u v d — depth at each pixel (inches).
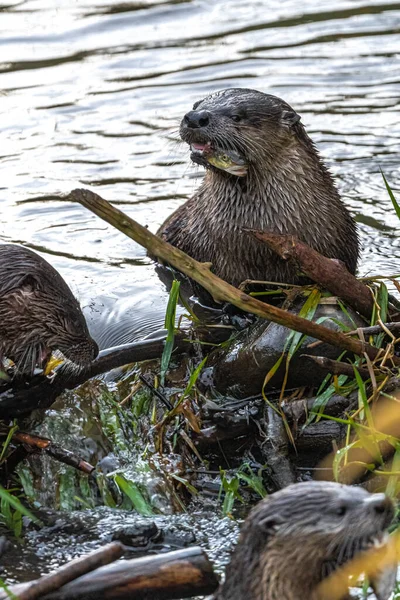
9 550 566.9
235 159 760.3
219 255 783.7
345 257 797.9
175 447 653.9
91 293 816.9
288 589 439.2
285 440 633.0
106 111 1193.4
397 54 1326.3
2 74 1290.6
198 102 801.6
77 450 655.8
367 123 1158.3
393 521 556.4
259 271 772.0
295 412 641.0
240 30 1408.7
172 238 857.5
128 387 701.9
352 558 443.8
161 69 1294.3
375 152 1096.2
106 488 625.0
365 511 423.8
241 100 767.1
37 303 655.1
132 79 1269.7
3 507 581.3
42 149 1115.9
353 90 1236.5
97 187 1033.5
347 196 1011.3
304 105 1197.7
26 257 661.3
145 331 753.0
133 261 890.1
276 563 434.6
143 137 1135.0
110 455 656.4
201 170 1072.8
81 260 890.7
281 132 767.7
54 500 621.0
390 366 636.7
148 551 562.9
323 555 434.0
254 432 657.6
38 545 572.7
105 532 582.9
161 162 1087.0
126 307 791.7
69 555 563.5
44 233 947.3
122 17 1450.5
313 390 661.9
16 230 952.9
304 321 598.5
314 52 1337.4
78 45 1368.1
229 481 632.4
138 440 664.4
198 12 1475.1
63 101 1221.7
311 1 1513.3
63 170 1071.6
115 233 951.6
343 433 629.9
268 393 669.3
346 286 650.2
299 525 429.1
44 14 1460.4
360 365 639.8
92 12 1466.5
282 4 1503.4
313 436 634.8
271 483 629.9
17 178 1055.6
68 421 666.2
